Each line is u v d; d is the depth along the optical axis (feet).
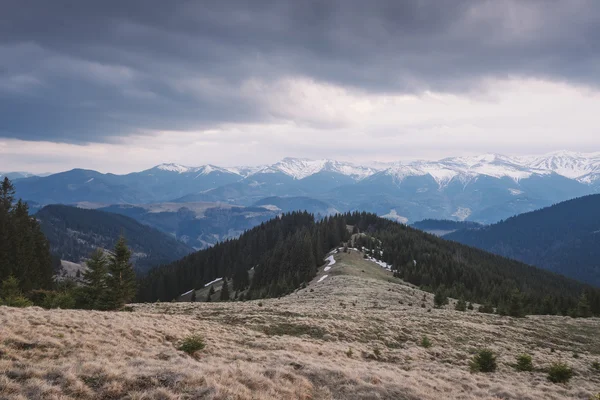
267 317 124.16
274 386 51.06
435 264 445.78
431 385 67.31
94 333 68.90
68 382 41.55
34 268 249.96
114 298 143.95
